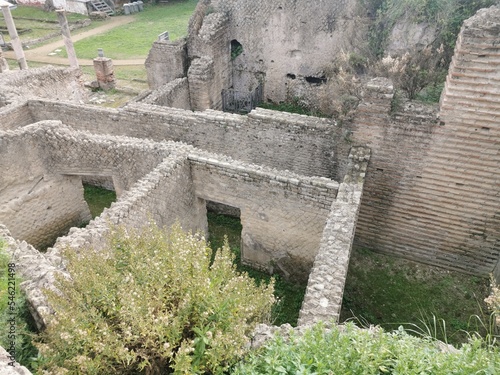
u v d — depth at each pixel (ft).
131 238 17.25
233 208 41.24
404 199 33.30
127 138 35.35
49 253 22.82
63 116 44.57
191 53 57.11
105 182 46.65
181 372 13.25
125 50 90.53
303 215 31.27
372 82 30.09
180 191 32.63
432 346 14.99
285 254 34.24
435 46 39.60
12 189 35.04
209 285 14.99
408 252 35.83
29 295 18.35
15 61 85.97
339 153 35.22
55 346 13.99
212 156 32.53
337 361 13.26
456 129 28.66
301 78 57.47
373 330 15.61
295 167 38.55
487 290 33.35
